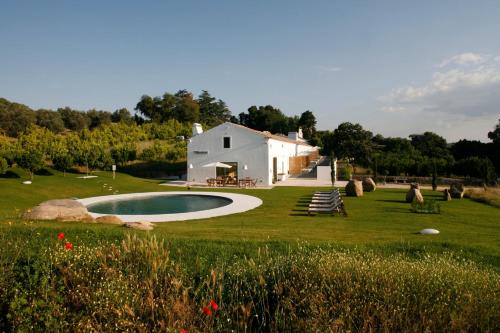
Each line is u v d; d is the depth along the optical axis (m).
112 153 38.44
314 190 27.11
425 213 16.41
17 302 3.91
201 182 33.38
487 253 7.45
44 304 3.96
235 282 5.04
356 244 7.83
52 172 32.81
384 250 7.42
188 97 88.88
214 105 96.38
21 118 55.38
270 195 23.98
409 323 3.81
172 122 64.56
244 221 14.28
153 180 34.50
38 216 11.94
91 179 30.58
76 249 5.87
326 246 7.51
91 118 73.25
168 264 5.38
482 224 13.73
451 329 3.79
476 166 32.50
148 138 56.16
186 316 3.82
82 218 12.41
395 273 4.66
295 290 4.50
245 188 28.77
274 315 4.18
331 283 4.52
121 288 4.24
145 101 82.38
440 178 33.53
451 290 4.32
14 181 26.38
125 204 21.53
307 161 48.44
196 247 7.29
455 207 18.50
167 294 4.25
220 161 32.78
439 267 5.06
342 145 49.62
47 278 4.47
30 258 5.32
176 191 26.53
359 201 20.62
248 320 4.29
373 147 52.56
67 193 24.06
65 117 67.12
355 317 3.96
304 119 82.75
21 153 28.31
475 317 3.98
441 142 52.88
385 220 14.43
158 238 7.77
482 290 4.42
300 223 13.59
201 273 5.55
